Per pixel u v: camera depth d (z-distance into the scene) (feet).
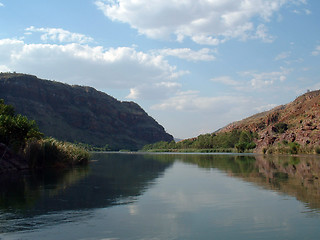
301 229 27.63
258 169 90.58
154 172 86.22
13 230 27.50
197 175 76.23
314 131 290.35
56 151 103.71
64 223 29.84
